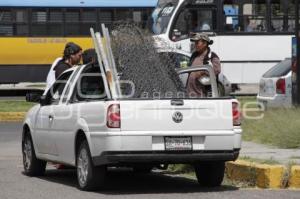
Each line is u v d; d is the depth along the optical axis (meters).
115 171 20.78
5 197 15.45
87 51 20.20
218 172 16.80
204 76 18.48
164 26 45.03
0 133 30.06
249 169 17.47
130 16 49.75
